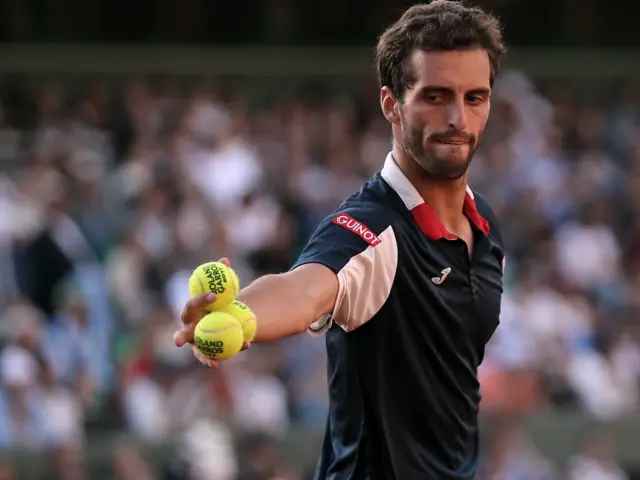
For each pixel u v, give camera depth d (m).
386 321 12.24
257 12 61.34
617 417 37.69
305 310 11.11
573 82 59.03
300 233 42.88
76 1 58.81
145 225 39.19
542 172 49.16
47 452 32.44
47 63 54.25
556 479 36.38
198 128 46.16
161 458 33.41
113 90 53.62
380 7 61.72
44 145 44.59
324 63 57.75
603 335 41.84
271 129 48.19
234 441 33.81
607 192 49.44
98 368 35.19
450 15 12.08
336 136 49.09
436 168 12.13
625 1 65.31
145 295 37.31
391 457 12.57
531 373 38.38
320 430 34.84
